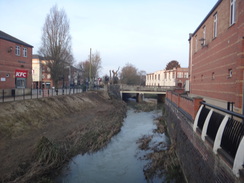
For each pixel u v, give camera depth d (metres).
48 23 26.38
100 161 9.86
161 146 11.53
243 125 4.18
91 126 14.73
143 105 33.69
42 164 8.08
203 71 15.62
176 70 52.25
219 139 5.01
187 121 8.80
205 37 15.19
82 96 24.11
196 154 6.79
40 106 14.39
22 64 24.00
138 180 8.12
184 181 7.75
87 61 61.88
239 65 8.62
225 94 10.63
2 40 20.78
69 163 9.18
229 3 10.29
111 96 32.75
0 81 20.59
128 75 72.88
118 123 17.30
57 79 27.64
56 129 12.56
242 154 3.87
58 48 26.72
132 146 12.11
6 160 7.75
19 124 10.86
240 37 8.56
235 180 3.96
